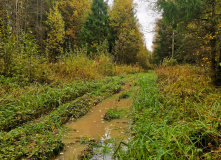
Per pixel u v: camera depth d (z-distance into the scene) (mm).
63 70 8508
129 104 5750
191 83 5578
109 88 7777
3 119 3695
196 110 3508
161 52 23078
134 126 3652
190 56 6734
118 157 2736
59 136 3447
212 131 2584
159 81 7211
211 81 5723
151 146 2705
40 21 19453
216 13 5566
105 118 4578
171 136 2789
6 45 6207
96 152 2953
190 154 2457
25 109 4367
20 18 14453
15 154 2559
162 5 5395
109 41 24094
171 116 3701
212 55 5680
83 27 22844
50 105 5082
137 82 8969
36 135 3273
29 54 7188
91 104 5688
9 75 6262
